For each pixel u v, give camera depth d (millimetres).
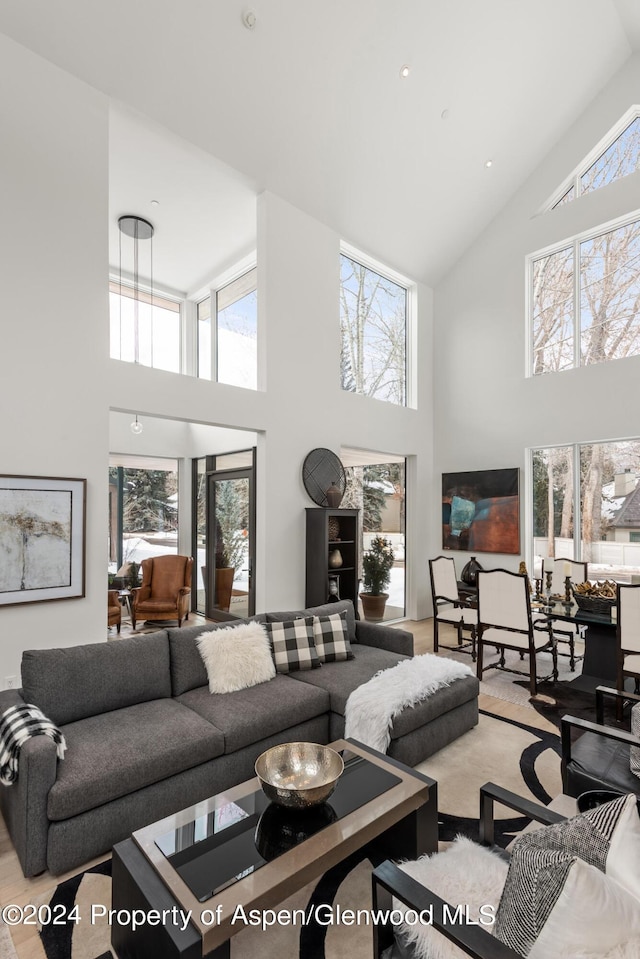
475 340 6727
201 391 4465
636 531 5375
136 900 1520
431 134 5188
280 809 1873
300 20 3885
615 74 5551
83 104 3768
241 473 5984
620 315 5547
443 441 7035
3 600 3348
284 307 5176
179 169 4699
